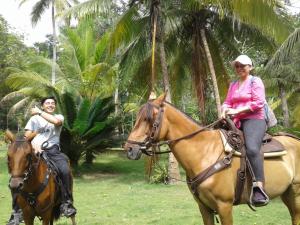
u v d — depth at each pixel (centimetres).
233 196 499
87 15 1405
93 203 1100
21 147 536
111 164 2109
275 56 1315
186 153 500
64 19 1459
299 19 1703
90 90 2159
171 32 1598
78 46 2228
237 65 526
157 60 1602
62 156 655
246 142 508
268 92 2303
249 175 507
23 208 595
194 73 1598
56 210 661
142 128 484
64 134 1677
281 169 534
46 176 592
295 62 1803
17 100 3619
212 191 488
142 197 1193
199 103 1587
